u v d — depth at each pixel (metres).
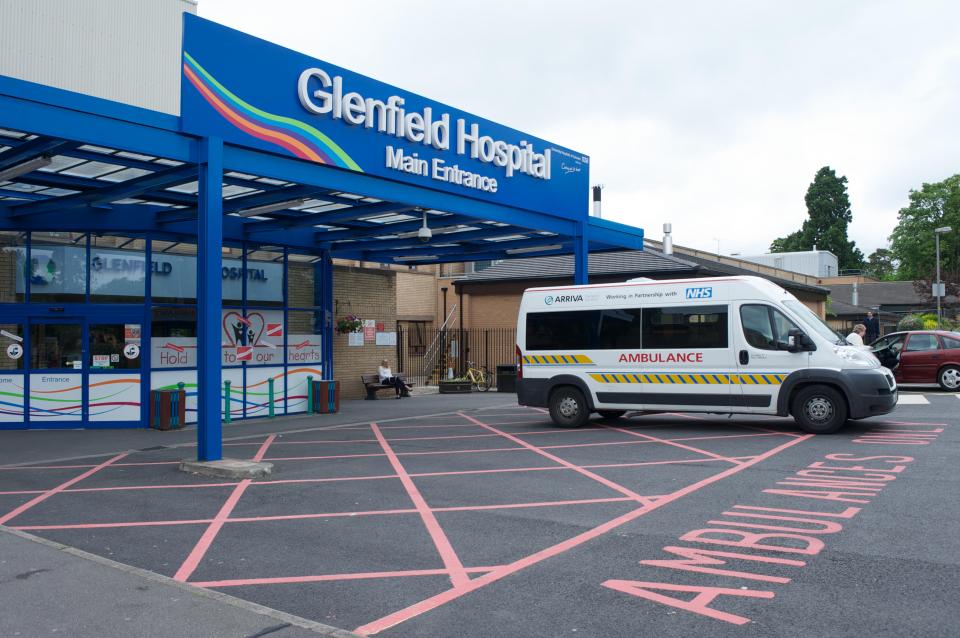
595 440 12.16
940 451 10.05
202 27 10.13
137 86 28.50
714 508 7.31
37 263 15.01
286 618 4.71
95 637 4.47
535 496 8.10
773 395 12.01
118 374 15.05
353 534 6.74
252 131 10.66
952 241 59.06
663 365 12.91
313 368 18.09
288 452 11.65
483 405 19.25
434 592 5.18
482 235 17.23
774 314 12.14
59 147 9.95
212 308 10.15
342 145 11.82
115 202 14.34
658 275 24.58
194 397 15.78
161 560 6.07
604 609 4.76
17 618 4.78
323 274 18.41
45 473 10.21
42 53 26.09
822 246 72.81
